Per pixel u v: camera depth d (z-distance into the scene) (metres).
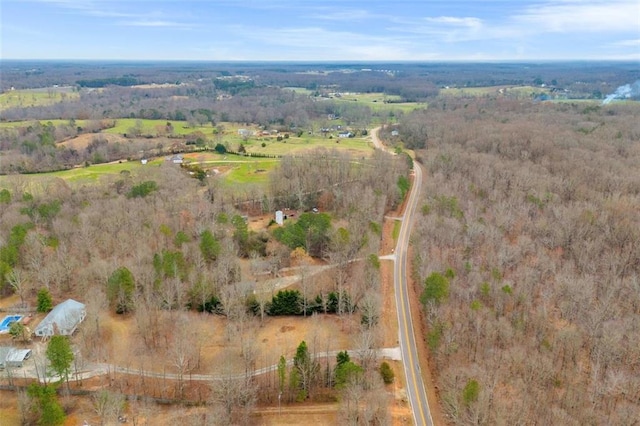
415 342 102.69
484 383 82.62
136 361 95.88
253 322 107.38
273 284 118.44
